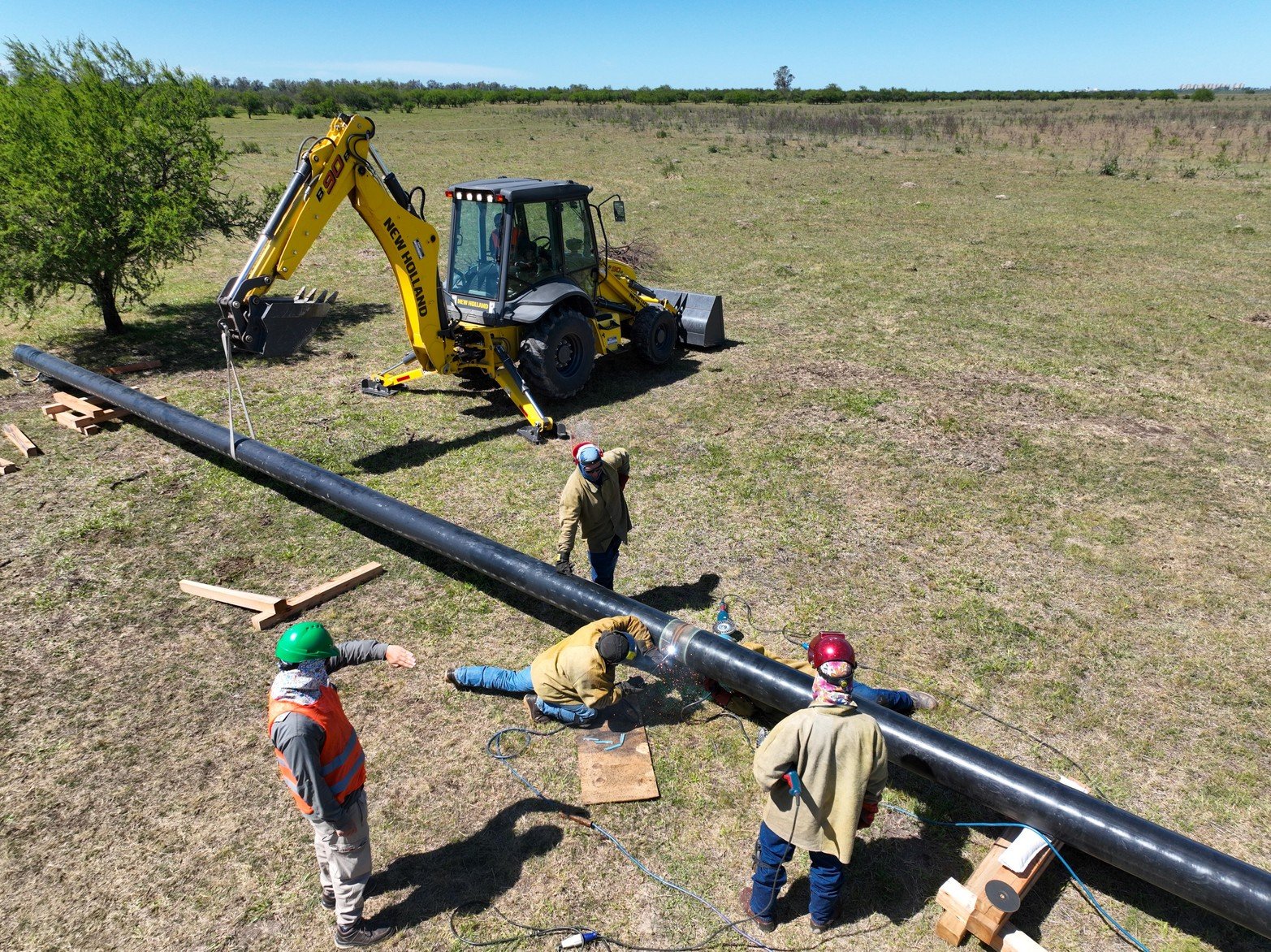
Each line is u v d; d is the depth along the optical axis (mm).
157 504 7855
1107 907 3961
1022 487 7965
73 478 8320
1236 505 7594
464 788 4641
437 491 7977
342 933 3748
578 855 4227
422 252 8719
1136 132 44656
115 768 4801
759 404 10055
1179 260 16828
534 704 5043
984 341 12219
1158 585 6430
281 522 7535
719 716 5164
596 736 4949
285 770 3346
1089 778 4645
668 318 11109
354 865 3611
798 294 14922
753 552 6902
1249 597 6270
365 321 13562
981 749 4312
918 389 10414
